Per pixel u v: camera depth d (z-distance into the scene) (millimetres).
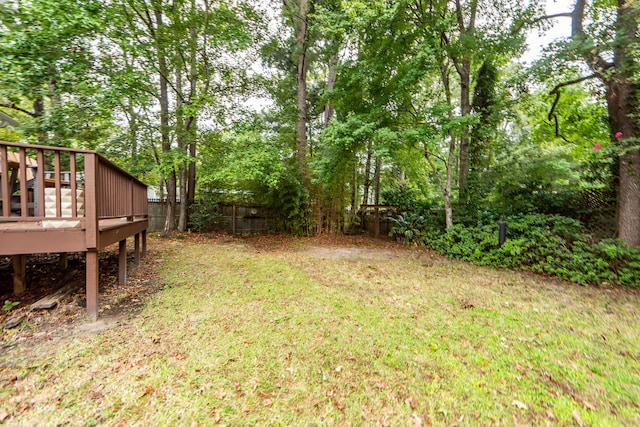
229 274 4742
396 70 7297
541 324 2992
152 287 3984
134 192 4719
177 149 8094
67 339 2461
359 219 10578
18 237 2570
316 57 10344
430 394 1869
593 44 4824
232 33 7730
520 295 3988
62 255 4500
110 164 3242
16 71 4695
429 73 7258
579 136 7820
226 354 2295
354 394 1862
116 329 2680
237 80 8961
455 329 2850
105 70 6371
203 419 1616
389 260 6289
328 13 7016
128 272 4711
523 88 6484
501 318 3143
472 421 1640
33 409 1647
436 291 4113
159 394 1806
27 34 4664
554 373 2107
